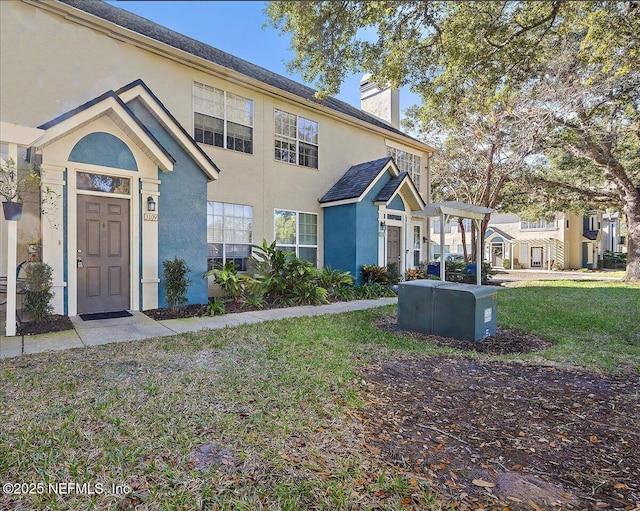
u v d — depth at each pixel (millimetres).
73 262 6633
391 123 15711
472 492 2162
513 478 2301
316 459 2463
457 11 5770
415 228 15188
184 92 8906
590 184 17609
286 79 13375
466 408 3289
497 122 13875
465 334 5688
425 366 4426
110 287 7129
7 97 6707
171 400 3268
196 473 2277
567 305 8914
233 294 8445
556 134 13219
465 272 14938
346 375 3998
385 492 2152
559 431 2889
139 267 7371
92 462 2371
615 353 4980
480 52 6133
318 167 12078
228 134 9773
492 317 6016
